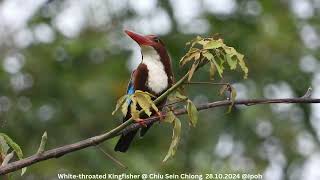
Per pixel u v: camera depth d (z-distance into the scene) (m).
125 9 13.66
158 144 12.12
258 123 12.35
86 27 13.67
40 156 5.56
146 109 5.70
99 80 13.08
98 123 12.75
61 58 13.61
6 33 13.79
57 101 13.08
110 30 13.67
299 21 13.59
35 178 11.15
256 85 12.64
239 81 12.53
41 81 13.22
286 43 13.05
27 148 12.55
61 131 12.73
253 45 12.84
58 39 13.75
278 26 13.30
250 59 12.84
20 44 13.84
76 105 12.84
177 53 12.84
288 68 12.84
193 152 11.73
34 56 13.46
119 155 11.30
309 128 12.61
